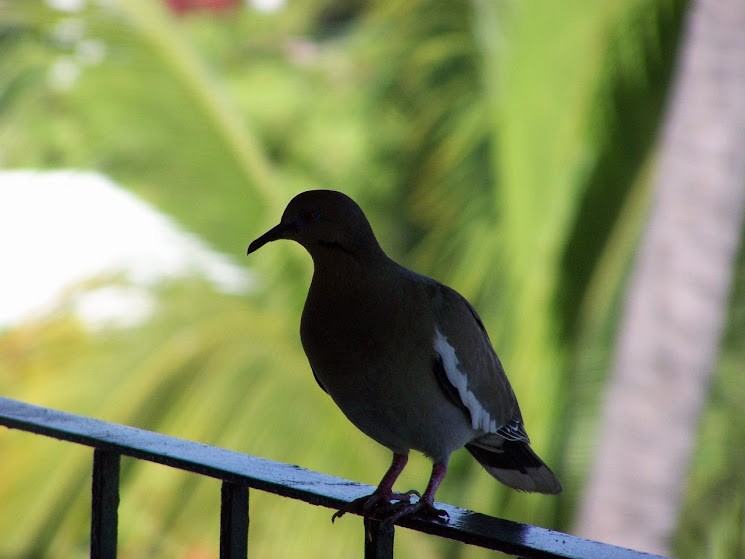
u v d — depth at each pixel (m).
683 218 11.25
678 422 11.31
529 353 12.35
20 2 12.46
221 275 12.31
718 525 13.21
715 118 11.14
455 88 12.74
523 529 3.57
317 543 11.15
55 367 11.78
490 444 5.50
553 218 12.16
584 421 12.48
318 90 20.16
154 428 11.51
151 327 11.84
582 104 12.07
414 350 4.79
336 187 17.52
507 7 12.00
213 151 12.69
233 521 3.93
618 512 11.44
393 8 12.82
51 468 11.23
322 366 4.88
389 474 5.09
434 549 11.89
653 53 11.96
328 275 4.78
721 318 11.31
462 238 12.58
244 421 11.48
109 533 4.19
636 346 11.42
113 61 12.63
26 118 14.61
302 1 21.73
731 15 11.04
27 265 15.06
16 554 11.32
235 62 21.38
